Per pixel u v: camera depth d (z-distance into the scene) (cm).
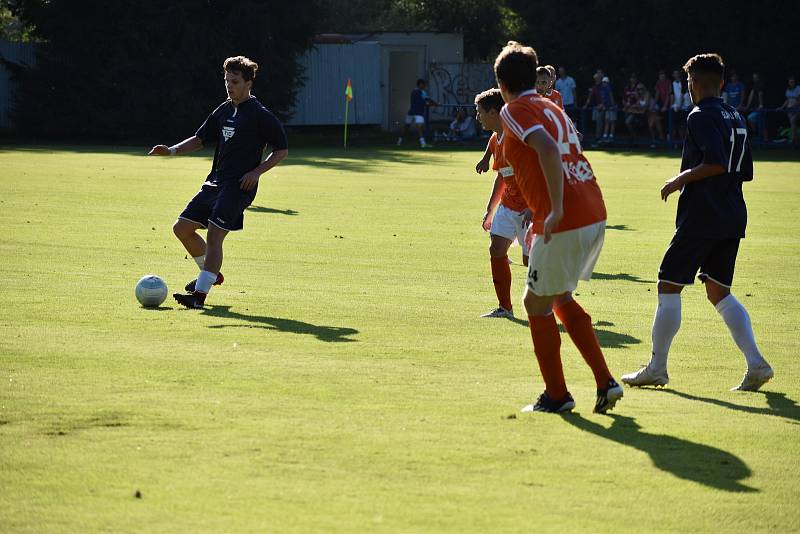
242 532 970
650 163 7562
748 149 1667
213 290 2406
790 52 10162
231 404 1413
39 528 973
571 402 1438
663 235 3700
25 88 9869
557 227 1394
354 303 2269
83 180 5275
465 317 2142
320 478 1123
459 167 6962
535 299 1424
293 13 10169
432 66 11562
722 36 10381
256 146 2319
